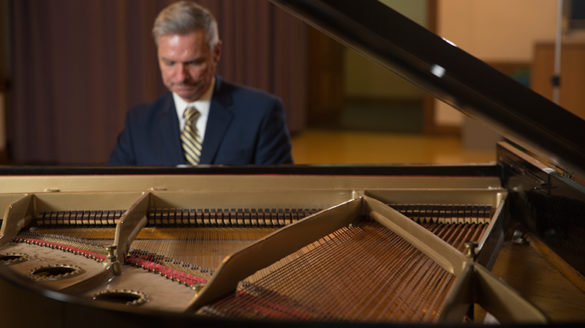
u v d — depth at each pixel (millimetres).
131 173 2266
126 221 1787
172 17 2457
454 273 1566
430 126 7438
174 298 1510
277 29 7086
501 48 7133
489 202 2039
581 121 1541
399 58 1579
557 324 1061
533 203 1887
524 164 1953
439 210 2029
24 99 5578
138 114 2732
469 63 1558
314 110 8234
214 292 1375
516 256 1924
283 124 2723
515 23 7055
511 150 2086
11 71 5578
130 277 1629
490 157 6266
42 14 5434
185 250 1865
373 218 1930
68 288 1487
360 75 10492
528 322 1063
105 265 1675
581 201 1570
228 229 2027
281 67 7223
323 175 2211
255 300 1403
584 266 1579
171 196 2041
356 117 8727
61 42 5387
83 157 5523
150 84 5559
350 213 1878
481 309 1520
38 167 2236
